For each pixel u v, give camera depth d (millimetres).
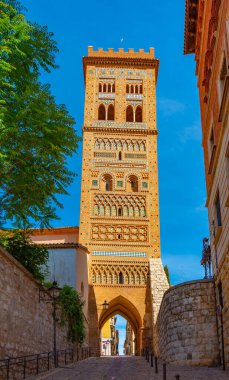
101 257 57781
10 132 20656
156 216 60812
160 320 37656
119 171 63312
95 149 64438
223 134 20531
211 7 23641
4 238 26969
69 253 47562
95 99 68312
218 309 25500
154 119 67375
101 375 20516
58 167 24594
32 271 27797
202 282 27781
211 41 23625
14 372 19062
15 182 23031
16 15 21516
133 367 26266
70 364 30172
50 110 23484
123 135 65562
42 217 26109
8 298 19406
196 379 17172
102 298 55688
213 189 25281
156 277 55438
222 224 22281
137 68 71062
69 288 38281
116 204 61281
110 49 71250
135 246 58875
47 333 26906
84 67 72000
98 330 53062
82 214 60094
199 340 26875
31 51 22719
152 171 63656
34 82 23453
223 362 23219
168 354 29938
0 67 19406
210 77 25375
